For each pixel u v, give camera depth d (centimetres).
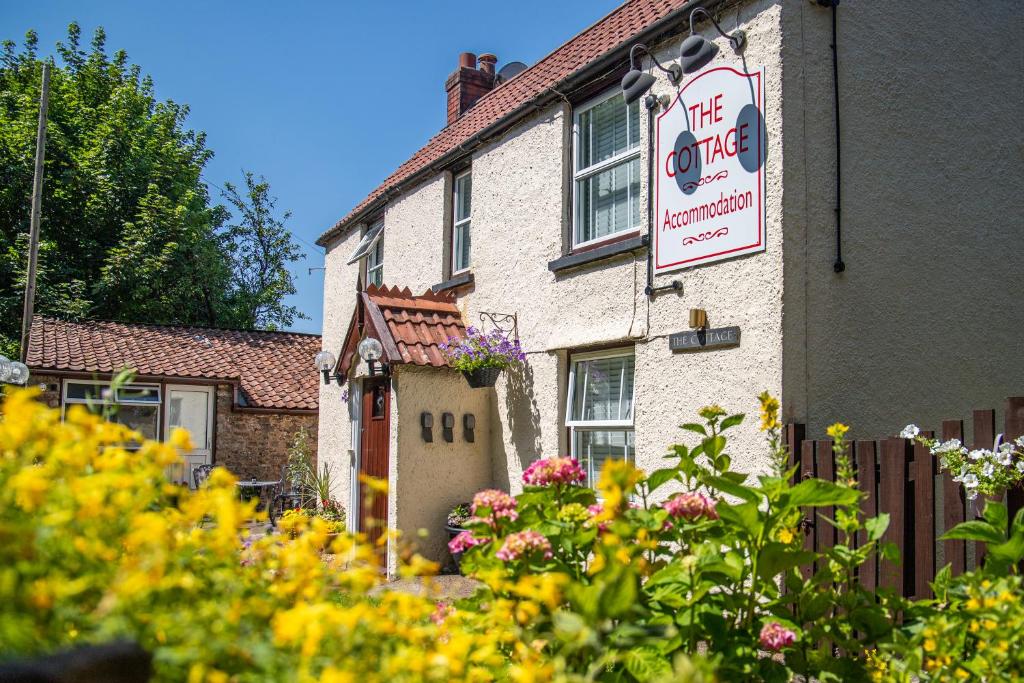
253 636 188
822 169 618
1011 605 267
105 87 2989
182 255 2588
